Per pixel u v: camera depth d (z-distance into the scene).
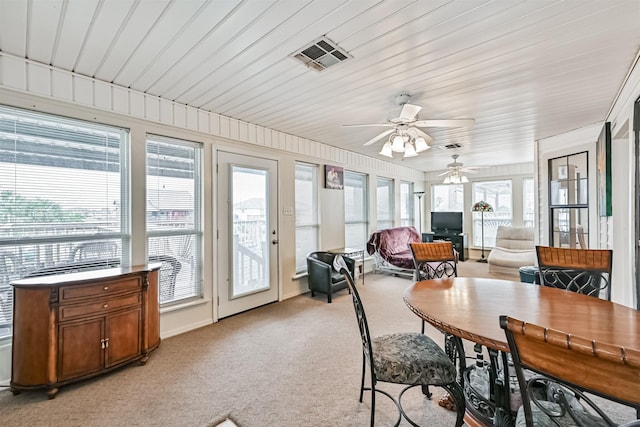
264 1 1.57
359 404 1.95
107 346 2.23
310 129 4.16
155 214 3.05
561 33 1.84
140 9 1.67
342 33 1.87
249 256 3.89
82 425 1.76
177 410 1.89
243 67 2.35
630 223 2.42
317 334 3.07
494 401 1.56
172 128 3.11
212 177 3.47
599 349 0.77
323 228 5.04
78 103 2.50
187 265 3.29
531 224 6.92
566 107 3.15
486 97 2.89
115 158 2.78
